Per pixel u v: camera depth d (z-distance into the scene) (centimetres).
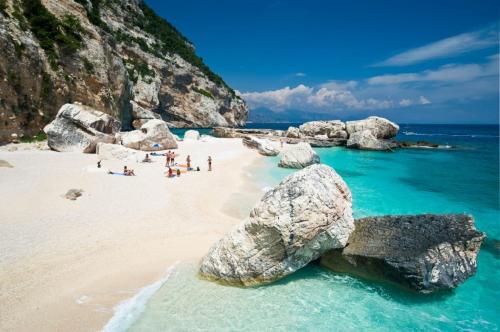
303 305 1028
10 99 3684
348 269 1176
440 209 2069
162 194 2097
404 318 978
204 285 1116
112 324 905
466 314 999
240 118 15088
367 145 5112
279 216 1040
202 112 12069
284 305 1026
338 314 990
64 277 1108
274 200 1064
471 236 1130
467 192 2503
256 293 1080
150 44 11612
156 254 1318
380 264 1084
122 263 1230
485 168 3588
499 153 4891
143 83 9806
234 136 6694
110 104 5462
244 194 2273
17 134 3738
